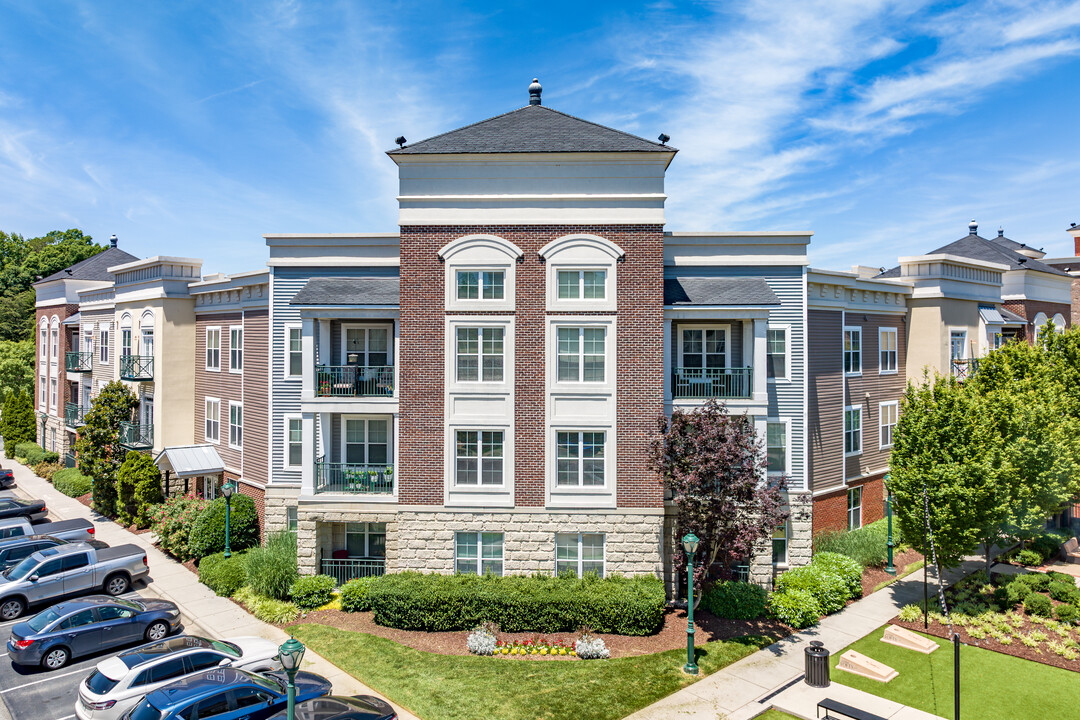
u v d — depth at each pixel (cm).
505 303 1938
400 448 1959
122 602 1748
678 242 2184
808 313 2353
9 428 4731
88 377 3947
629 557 1923
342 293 2070
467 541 1958
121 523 2928
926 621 1831
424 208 1950
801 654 1650
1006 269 3139
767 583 2045
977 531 1833
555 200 1936
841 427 2519
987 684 1495
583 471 1936
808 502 2167
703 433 1725
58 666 1611
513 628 1736
